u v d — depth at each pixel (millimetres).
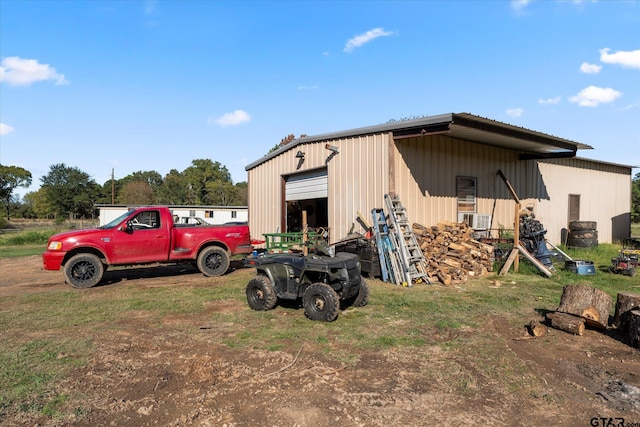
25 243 25297
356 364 4195
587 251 13953
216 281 9391
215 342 4914
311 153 12477
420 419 3113
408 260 8695
